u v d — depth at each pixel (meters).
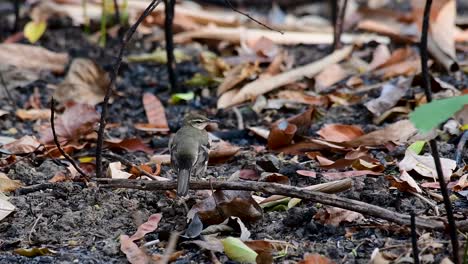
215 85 14.59
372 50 16.02
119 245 8.55
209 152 10.47
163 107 13.63
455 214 8.61
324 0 20.92
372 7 19.12
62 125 11.98
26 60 15.22
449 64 14.14
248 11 20.75
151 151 11.91
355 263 7.89
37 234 8.89
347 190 9.38
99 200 9.49
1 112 13.05
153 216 8.95
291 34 16.95
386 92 12.62
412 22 17.52
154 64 15.96
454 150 10.77
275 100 13.33
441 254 7.83
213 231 8.67
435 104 6.45
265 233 8.68
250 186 8.80
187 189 8.94
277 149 11.33
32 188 9.91
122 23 16.98
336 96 13.36
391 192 9.49
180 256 8.27
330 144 11.04
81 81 14.09
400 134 10.95
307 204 9.22
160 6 17.67
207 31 16.73
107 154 10.38
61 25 17.89
